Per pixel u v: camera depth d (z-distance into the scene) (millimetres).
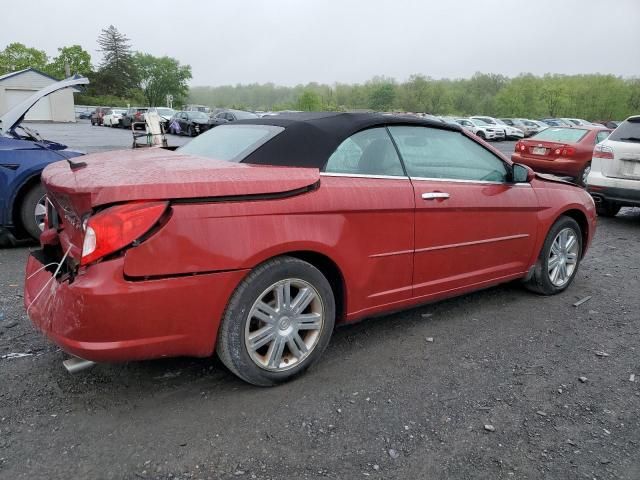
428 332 3844
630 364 3455
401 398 2938
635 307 4523
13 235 5816
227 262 2629
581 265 5836
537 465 2428
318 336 3102
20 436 2486
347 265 3143
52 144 6168
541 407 2904
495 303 4492
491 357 3480
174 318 2551
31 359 3223
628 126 8109
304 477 2293
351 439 2561
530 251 4398
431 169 3686
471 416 2791
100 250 2402
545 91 87000
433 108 93875
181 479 2260
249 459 2395
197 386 2982
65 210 2795
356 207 3123
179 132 30516
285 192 2848
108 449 2424
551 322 4117
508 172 4203
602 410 2898
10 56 78938
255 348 2863
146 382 3006
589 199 4980
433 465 2400
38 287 2855
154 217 2449
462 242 3805
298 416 2729
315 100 67188
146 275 2451
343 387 3033
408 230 3430
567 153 11391
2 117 5777
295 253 2977
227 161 3123
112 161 3178
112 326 2424
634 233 7793
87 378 3023
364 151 3342
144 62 106750
